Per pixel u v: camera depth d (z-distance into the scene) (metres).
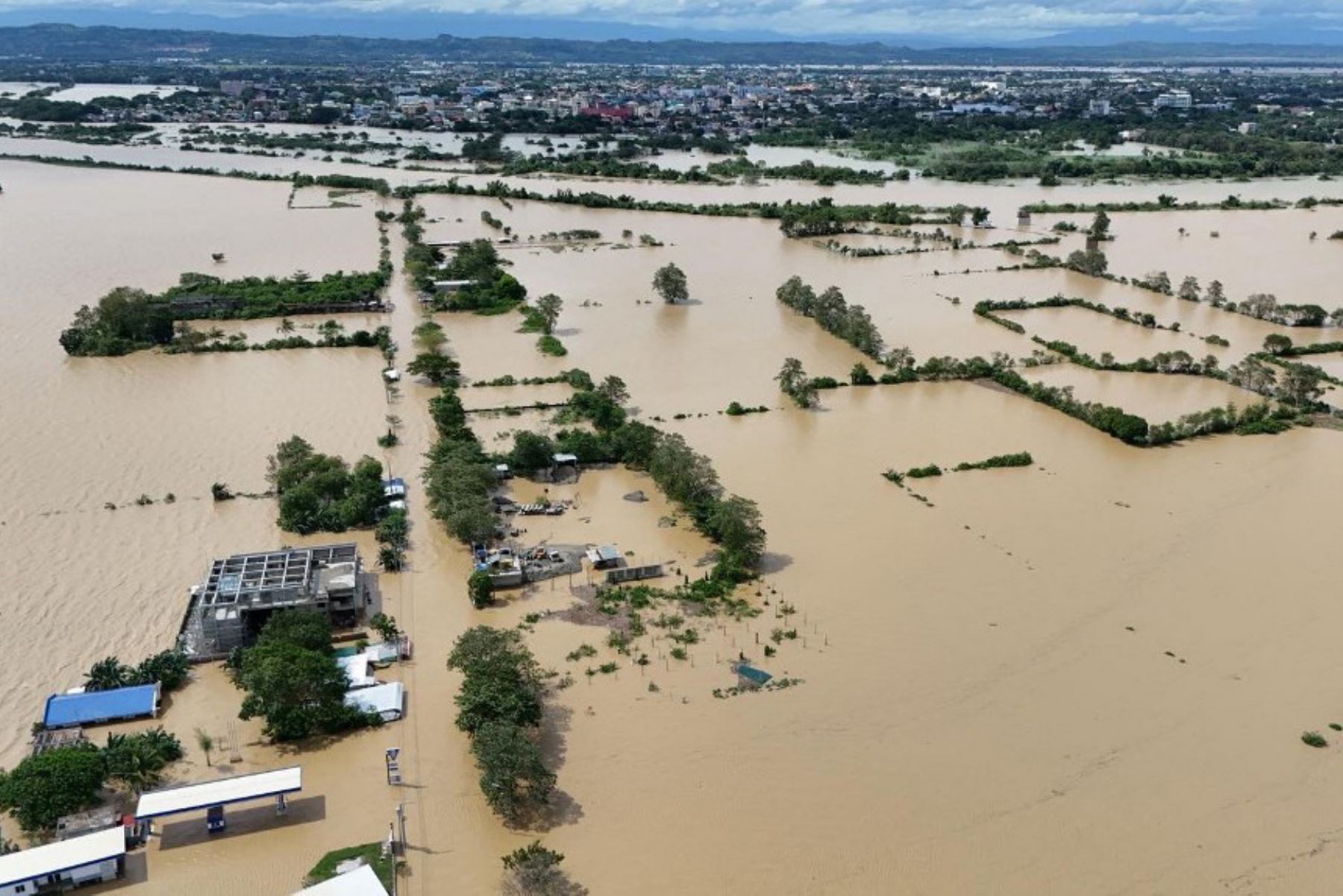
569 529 116.94
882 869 70.94
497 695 81.88
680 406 154.50
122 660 91.75
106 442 137.38
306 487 116.88
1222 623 99.62
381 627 94.19
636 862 71.19
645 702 87.44
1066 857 72.06
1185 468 134.12
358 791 77.44
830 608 101.44
